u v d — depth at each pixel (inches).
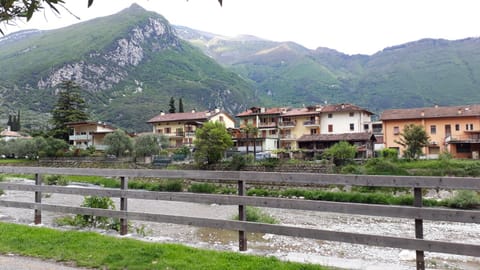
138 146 2050.9
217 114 2856.8
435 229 613.6
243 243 211.2
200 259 195.8
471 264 325.1
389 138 2130.9
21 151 2428.6
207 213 762.2
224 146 1729.8
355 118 2305.6
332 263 193.9
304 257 205.0
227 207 853.8
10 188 299.6
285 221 687.7
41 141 2407.7
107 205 374.0
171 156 2038.6
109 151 2175.2
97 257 202.1
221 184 1370.6
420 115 2052.2
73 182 1446.9
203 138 1753.2
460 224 654.5
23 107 5930.1
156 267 184.1
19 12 100.3
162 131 2869.1
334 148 1583.4
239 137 2386.8
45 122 4965.6
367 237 172.6
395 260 341.7
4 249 220.7
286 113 2524.6
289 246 429.7
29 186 290.5
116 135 2176.4
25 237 244.4
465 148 1924.2
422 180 162.7
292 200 192.5
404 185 167.0
